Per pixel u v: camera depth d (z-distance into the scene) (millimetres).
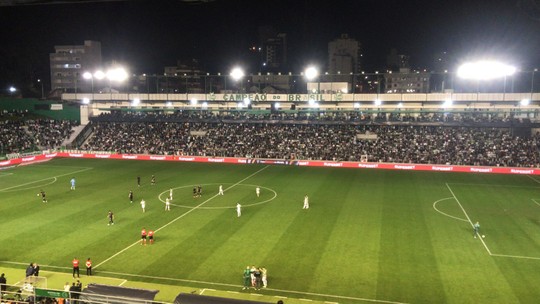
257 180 66875
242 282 29875
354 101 83062
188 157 87812
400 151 85750
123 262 33438
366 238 38781
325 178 68688
